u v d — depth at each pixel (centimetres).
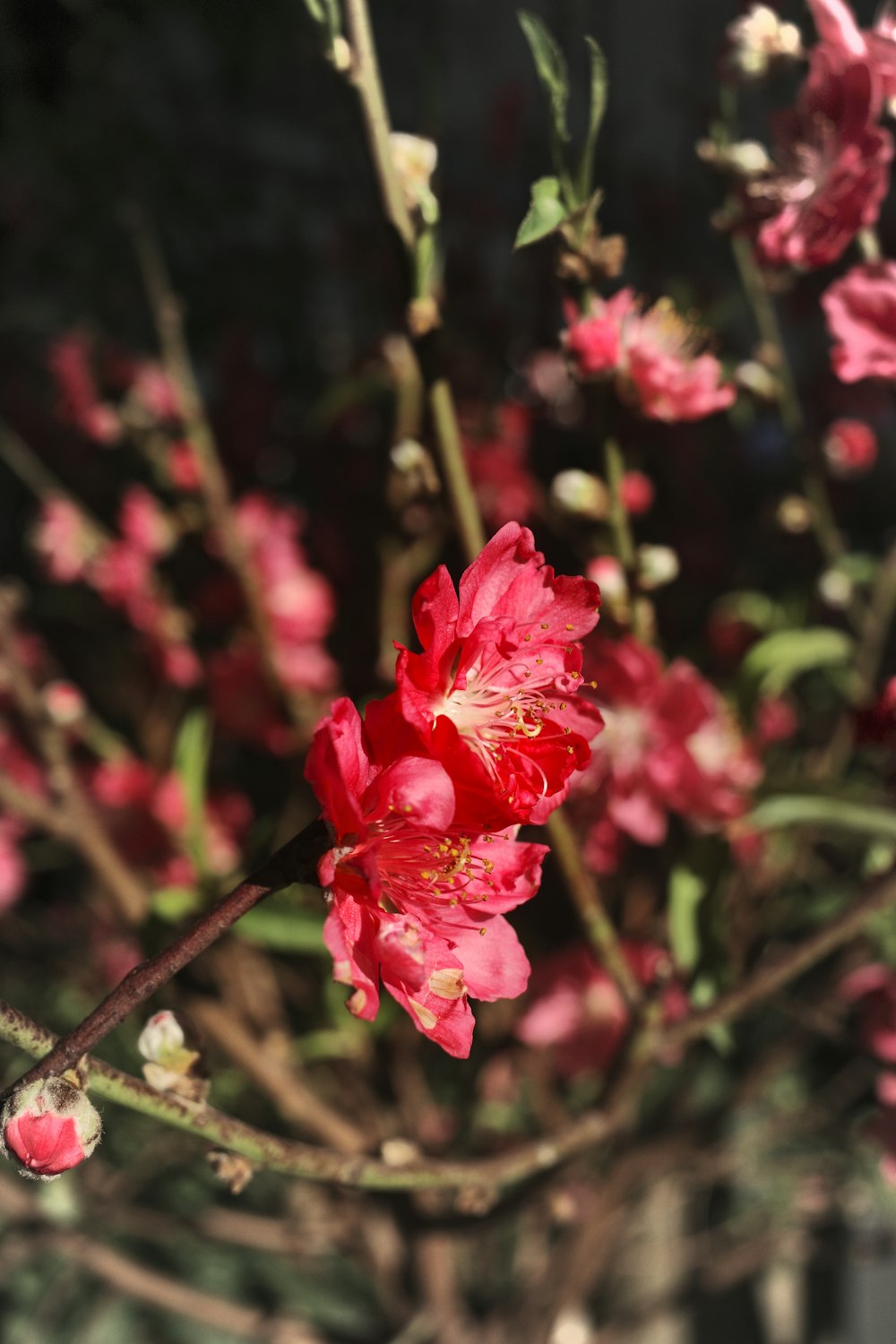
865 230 33
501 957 27
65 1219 50
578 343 32
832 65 32
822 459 44
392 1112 50
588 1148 38
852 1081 52
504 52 85
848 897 44
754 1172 58
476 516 33
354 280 62
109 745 49
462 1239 57
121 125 68
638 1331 63
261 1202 63
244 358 56
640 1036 35
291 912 37
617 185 62
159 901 38
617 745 37
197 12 65
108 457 60
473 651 25
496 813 25
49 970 54
